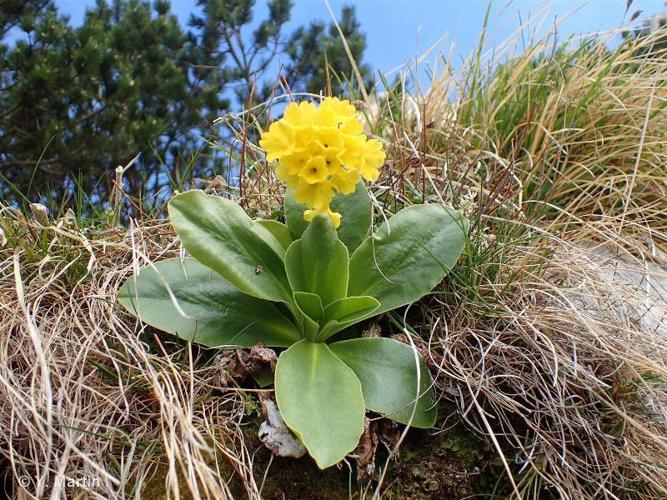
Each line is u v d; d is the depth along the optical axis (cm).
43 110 113
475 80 45
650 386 26
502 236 32
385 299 27
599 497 25
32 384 21
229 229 26
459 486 25
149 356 24
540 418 25
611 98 42
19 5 120
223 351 26
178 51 140
